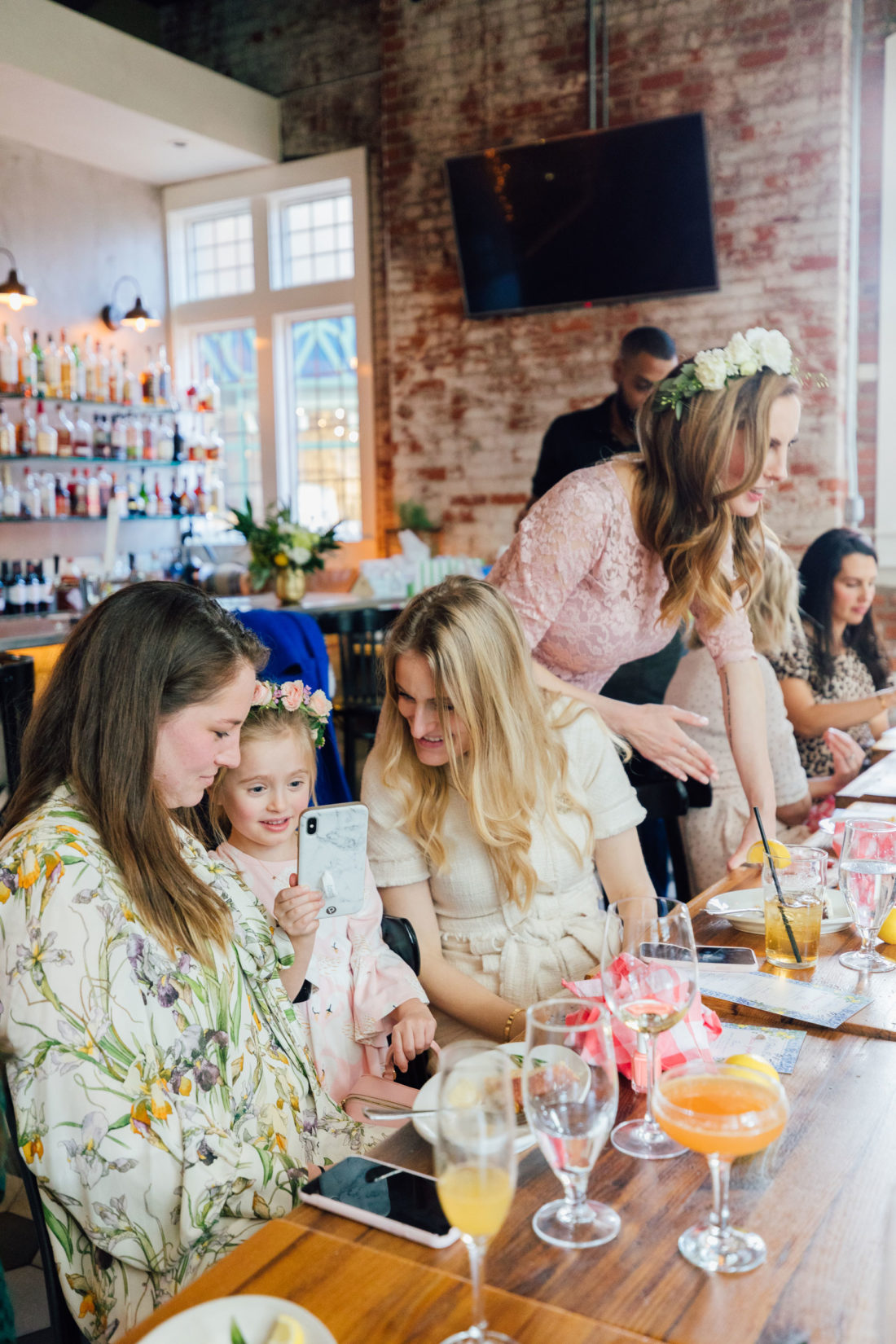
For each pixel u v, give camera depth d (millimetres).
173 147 6516
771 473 2109
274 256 7000
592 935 1802
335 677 5504
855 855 1619
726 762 2850
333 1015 1658
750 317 5367
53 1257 1167
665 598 2240
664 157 5309
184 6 7195
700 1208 957
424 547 6094
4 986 1170
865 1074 1195
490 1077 785
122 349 7066
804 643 3252
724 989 1424
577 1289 852
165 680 1284
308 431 7148
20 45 5270
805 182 5148
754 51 5195
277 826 1693
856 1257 878
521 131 5848
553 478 5641
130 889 1245
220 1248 1180
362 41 6559
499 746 1726
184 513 6844
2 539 6258
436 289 6223
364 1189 1005
